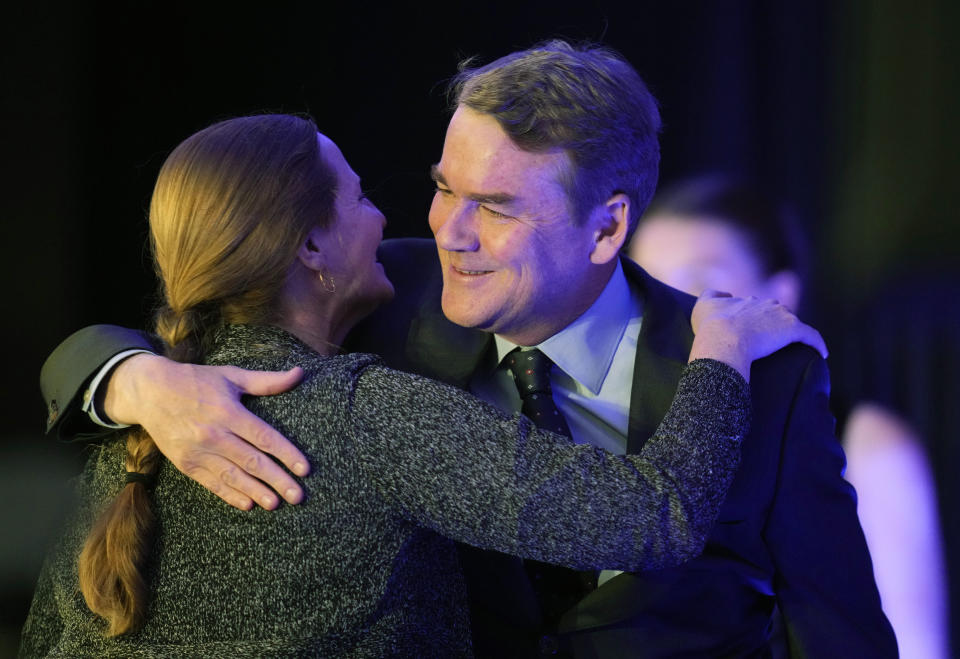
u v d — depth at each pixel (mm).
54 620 3391
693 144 9500
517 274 3371
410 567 3020
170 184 3178
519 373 3695
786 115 9367
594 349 3678
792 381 3543
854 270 9023
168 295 3258
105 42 9227
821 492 3488
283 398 3004
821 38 9250
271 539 2912
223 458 2908
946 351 8609
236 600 2920
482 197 3293
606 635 3488
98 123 9320
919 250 8867
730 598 3523
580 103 3273
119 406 3070
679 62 9453
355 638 2930
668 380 3541
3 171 9227
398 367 3824
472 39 9398
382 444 2926
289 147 3234
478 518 2887
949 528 7719
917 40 8977
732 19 9383
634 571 3102
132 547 2961
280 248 3145
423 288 4031
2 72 9086
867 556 3527
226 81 9383
